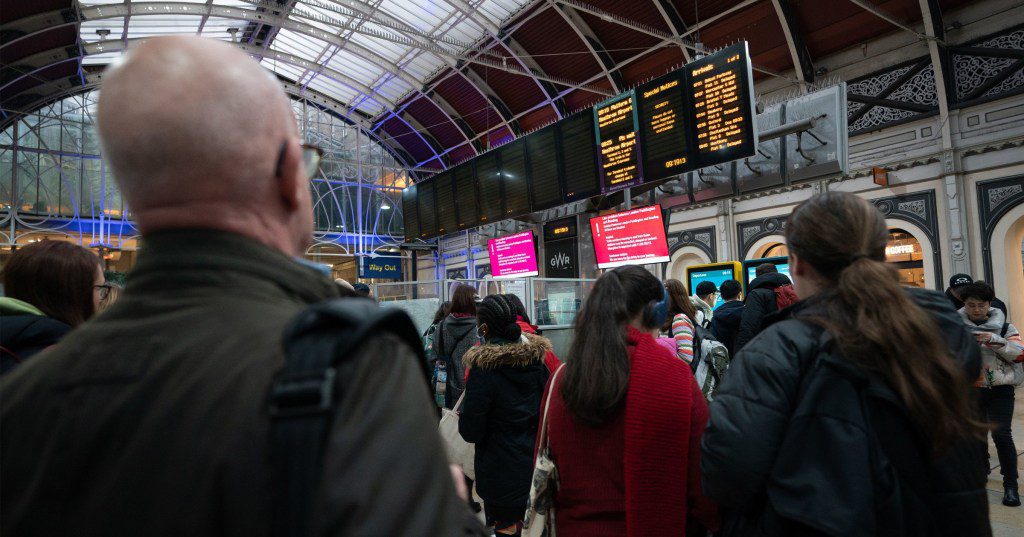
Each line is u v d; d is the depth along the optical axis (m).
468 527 0.53
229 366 0.44
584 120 7.96
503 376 2.38
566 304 5.89
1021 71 8.34
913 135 9.41
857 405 0.98
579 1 11.88
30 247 1.57
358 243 18.94
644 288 1.54
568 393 1.47
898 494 0.94
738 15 10.69
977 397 1.02
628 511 1.35
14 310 1.40
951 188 8.88
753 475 1.05
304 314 0.47
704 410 1.46
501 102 16.31
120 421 0.43
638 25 10.45
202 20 13.97
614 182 7.50
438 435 0.48
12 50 11.91
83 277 1.59
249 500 0.39
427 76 16.56
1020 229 8.52
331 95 18.59
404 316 0.52
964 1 8.88
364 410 0.42
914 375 0.92
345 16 13.62
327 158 18.61
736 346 3.31
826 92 6.05
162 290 0.51
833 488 0.95
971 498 0.96
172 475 0.41
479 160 10.35
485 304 2.46
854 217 1.13
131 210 0.55
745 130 5.87
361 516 0.38
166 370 0.45
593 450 1.46
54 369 0.48
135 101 0.52
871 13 9.61
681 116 6.52
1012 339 3.37
